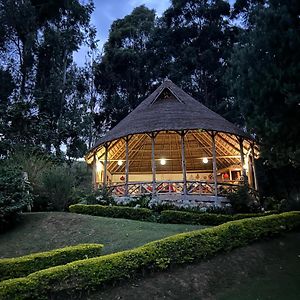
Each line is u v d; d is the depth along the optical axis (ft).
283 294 23.49
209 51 124.88
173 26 139.03
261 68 41.01
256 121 41.34
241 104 46.37
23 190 43.68
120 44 149.28
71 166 98.68
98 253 26.94
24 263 24.84
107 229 38.42
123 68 137.90
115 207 47.42
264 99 40.65
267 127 39.60
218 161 85.15
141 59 136.15
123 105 132.87
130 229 37.96
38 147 74.84
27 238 38.11
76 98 118.01
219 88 124.06
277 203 60.23
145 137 77.05
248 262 28.94
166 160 86.33
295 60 38.60
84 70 134.00
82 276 22.38
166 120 61.57
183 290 24.03
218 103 123.75
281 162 50.93
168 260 26.20
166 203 52.70
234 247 31.09
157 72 134.82
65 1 119.75
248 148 71.41
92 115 129.08
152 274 25.39
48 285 21.20
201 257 28.43
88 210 48.32
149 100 75.41
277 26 39.73
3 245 36.40
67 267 22.31
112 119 135.44
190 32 133.49
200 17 135.95
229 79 64.18
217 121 63.10
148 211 46.09
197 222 43.91
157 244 26.78
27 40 109.50
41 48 114.11
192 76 132.16
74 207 49.34
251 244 32.65
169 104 70.28
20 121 83.35
